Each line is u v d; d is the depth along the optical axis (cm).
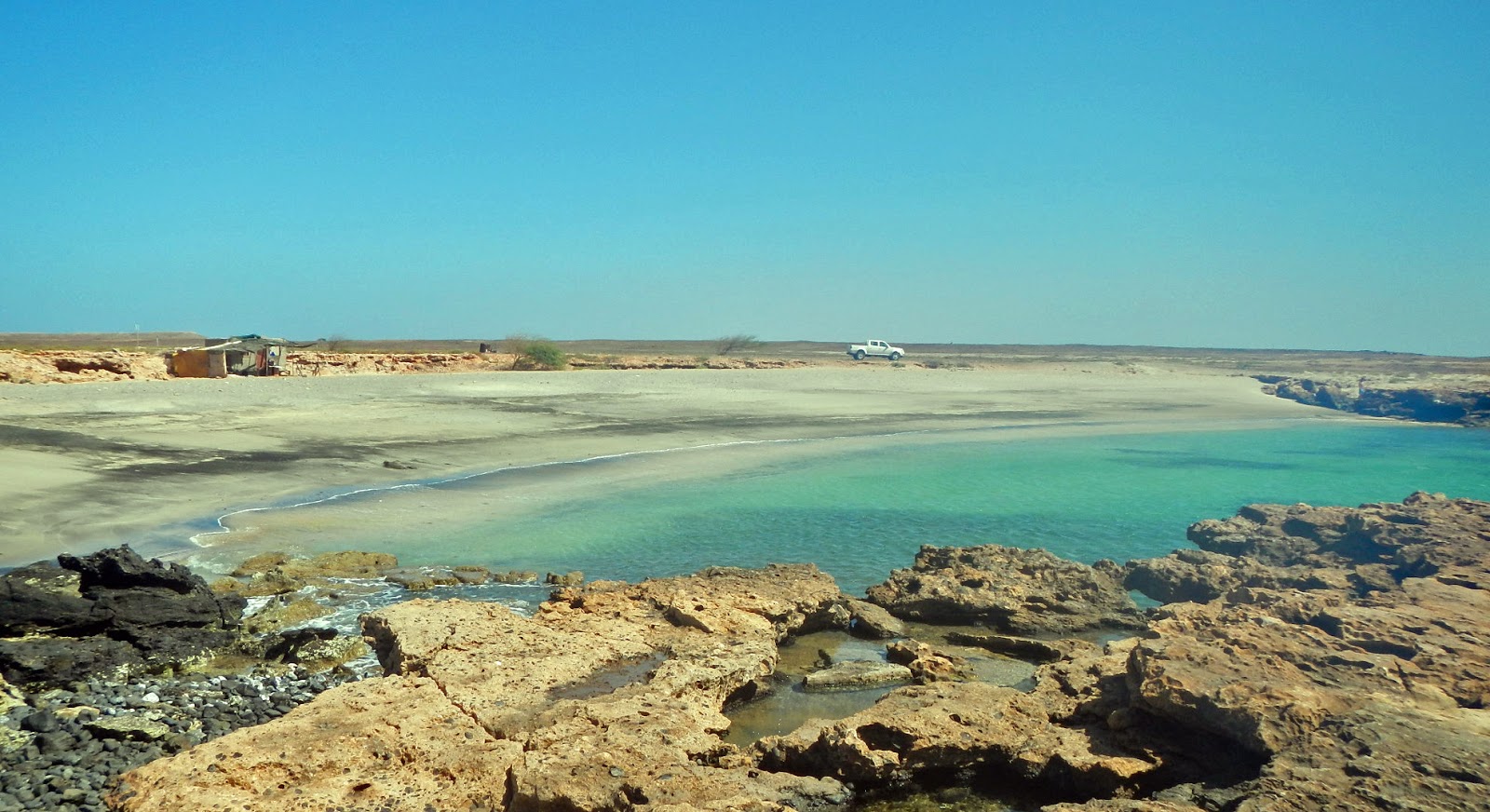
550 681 1302
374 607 1845
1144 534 2738
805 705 1447
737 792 980
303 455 3344
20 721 1226
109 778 1062
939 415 5866
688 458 3866
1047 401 6994
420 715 1101
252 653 1582
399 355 7156
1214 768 1078
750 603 1706
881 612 1878
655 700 1228
